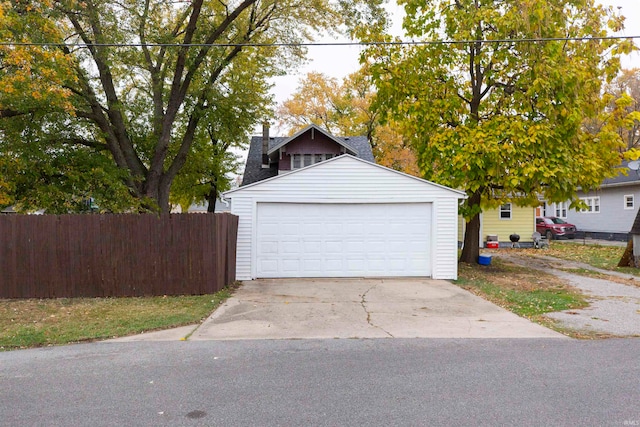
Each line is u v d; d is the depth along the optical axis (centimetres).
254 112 2028
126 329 813
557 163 1452
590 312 945
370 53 1652
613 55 1530
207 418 432
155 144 1811
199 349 686
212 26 1741
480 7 1545
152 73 1742
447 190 1390
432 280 1363
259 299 1084
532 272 1608
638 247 1731
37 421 429
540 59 1441
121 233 1141
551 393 488
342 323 855
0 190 1509
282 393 496
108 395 495
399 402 467
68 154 1638
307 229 1400
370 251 1405
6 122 1477
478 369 574
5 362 629
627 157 1555
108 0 1463
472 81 1723
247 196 1383
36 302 1070
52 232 1129
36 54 1215
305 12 1797
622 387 505
